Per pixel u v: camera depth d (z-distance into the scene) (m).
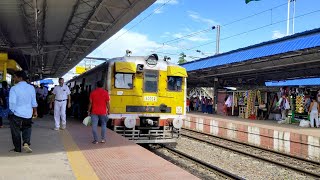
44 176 5.50
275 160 12.13
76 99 18.12
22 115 7.28
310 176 9.58
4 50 14.67
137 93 12.33
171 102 12.82
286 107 19.12
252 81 25.73
